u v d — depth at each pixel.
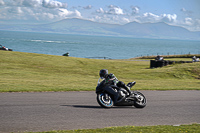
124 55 111.56
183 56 77.81
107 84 9.42
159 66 39.59
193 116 9.11
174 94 14.40
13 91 12.70
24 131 6.14
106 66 38.66
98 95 9.46
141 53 133.50
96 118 7.93
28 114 7.91
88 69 33.75
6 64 31.69
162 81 24.52
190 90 16.78
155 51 158.50
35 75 23.89
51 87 15.02
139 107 9.98
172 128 6.83
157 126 7.05
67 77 24.30
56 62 38.16
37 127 6.56
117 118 8.10
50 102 10.20
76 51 116.81
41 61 37.53
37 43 173.50
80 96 12.26
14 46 123.62
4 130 6.12
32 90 13.24
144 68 39.44
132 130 6.36
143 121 7.94
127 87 9.68
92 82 20.48
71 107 9.41
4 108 8.57
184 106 10.90
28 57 40.34
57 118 7.63
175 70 32.19
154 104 10.97
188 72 31.47
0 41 165.25
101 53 114.38
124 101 9.62
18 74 23.58
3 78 19.52
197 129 6.82
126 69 36.22
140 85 19.31
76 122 7.30
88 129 6.37
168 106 10.70
